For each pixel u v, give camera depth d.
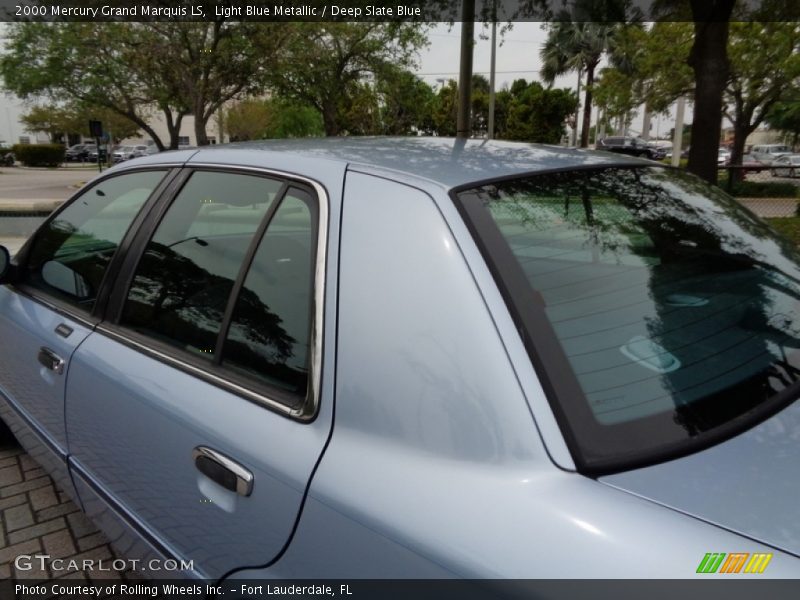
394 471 1.25
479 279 1.31
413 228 1.43
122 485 2.01
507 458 1.16
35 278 2.83
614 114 26.00
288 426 1.47
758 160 40.75
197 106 18.14
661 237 1.72
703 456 1.18
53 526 2.89
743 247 1.83
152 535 1.88
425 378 1.28
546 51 38.75
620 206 1.74
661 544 1.00
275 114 32.97
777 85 22.20
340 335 1.43
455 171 1.62
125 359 2.00
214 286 1.88
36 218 12.79
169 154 2.37
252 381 1.64
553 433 1.17
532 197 1.59
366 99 24.72
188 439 1.67
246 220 1.87
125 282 2.19
